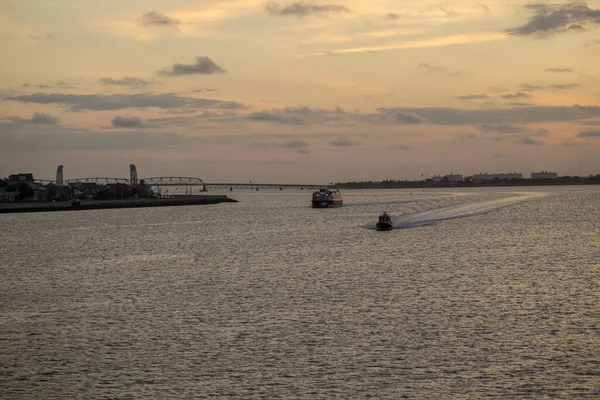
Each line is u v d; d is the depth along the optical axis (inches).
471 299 2645.2
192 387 1739.7
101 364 1921.8
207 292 2920.8
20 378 1825.8
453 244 4682.6
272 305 2600.9
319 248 4603.8
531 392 1678.2
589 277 3149.6
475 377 1769.2
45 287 3191.4
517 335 2116.1
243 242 5241.1
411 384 1731.1
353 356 1940.2
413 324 2263.8
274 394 1685.5
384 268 3518.7
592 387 1702.8
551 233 5472.4
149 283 3225.9
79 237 6023.6
